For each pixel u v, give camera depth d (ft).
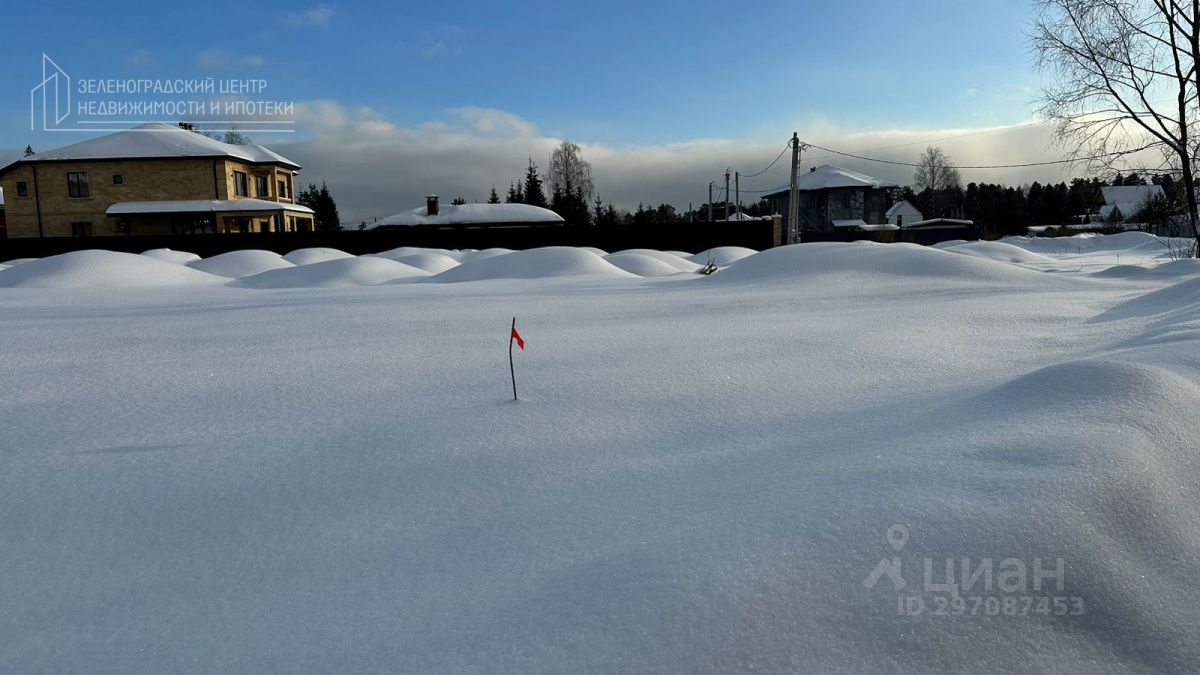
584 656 5.45
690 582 6.05
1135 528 6.77
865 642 5.46
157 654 6.11
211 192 126.11
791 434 11.35
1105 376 9.98
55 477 10.17
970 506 6.79
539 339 21.97
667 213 275.39
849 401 13.47
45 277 59.57
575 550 7.40
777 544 6.45
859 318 26.11
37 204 124.98
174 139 131.13
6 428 12.54
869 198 202.18
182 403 14.20
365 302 35.68
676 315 28.32
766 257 51.90
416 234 113.50
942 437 9.21
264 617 6.63
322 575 7.37
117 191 125.18
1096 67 55.88
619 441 11.39
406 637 6.06
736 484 8.88
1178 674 5.43
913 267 46.19
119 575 7.55
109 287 58.34
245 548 8.05
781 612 5.67
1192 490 7.57
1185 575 6.43
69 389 15.51
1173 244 77.51
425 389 15.16
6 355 19.93
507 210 145.69
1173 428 8.64
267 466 10.51
